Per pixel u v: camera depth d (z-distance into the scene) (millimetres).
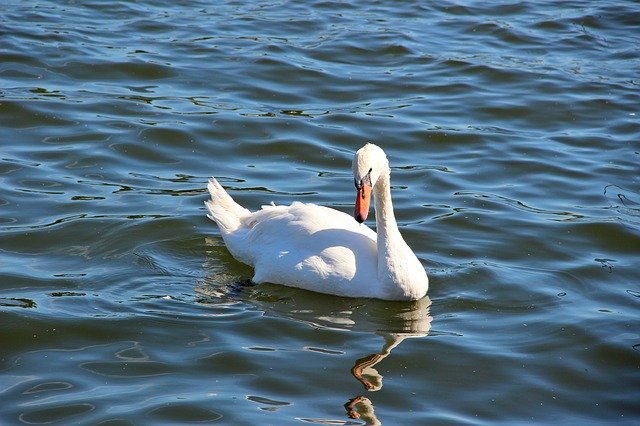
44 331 13305
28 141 19656
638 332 13719
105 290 14547
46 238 16047
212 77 23156
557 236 16703
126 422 11281
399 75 23828
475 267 15578
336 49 25141
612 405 12102
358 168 13547
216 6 28312
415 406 11859
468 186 18688
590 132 21250
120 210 17078
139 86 22547
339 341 13344
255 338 13328
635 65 24812
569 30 27203
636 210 17766
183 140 20000
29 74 22672
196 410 11531
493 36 26672
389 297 14406
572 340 13508
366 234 15109
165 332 13375
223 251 16062
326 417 11492
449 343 13359
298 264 14680
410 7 28844
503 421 11656
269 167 19281
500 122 21672
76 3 27781
